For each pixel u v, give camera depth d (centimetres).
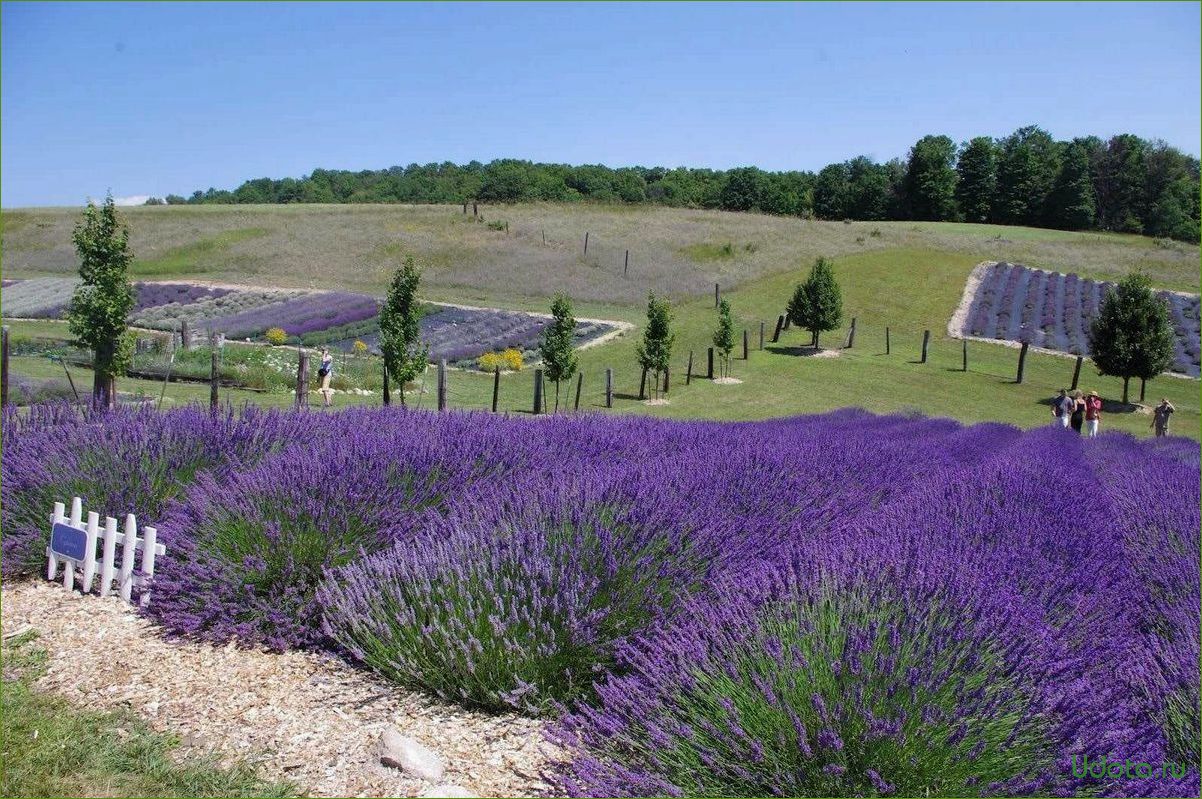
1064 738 257
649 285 4366
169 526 548
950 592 327
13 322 3297
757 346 3328
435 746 342
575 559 409
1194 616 368
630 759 305
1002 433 1438
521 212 6550
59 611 515
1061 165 9125
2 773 316
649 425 991
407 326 1658
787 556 405
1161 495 678
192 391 1870
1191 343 3170
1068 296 3934
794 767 265
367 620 416
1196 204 8500
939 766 255
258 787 307
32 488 610
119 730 356
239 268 4844
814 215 9794
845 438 994
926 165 9312
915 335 3441
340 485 518
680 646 331
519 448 704
